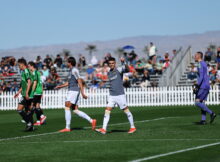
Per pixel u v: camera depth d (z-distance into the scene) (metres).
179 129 28.11
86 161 18.42
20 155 19.98
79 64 84.00
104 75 71.50
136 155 19.42
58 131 29.72
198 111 46.41
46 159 18.94
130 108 55.91
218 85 61.72
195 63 72.56
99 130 26.80
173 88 60.22
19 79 78.44
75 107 29.42
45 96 62.22
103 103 61.50
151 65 73.88
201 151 19.95
